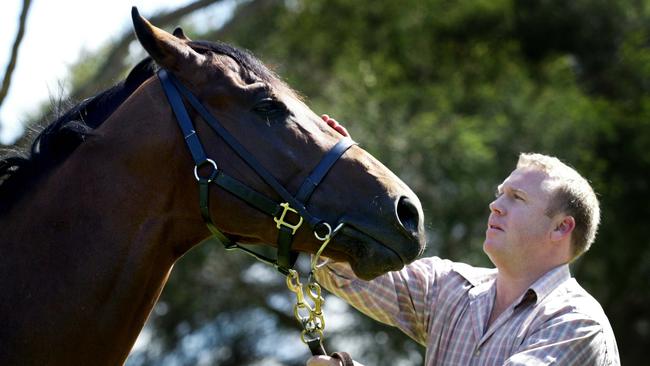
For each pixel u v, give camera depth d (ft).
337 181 19.29
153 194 19.08
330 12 95.45
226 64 19.56
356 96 78.79
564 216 21.13
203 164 19.01
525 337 20.13
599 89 102.63
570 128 81.46
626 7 101.86
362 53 92.73
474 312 21.11
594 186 83.92
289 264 19.71
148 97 19.43
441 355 21.29
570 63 100.58
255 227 19.34
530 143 79.05
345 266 21.85
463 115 83.41
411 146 73.00
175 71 19.27
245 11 54.49
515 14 101.45
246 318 88.69
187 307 82.17
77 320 18.40
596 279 93.09
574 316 19.80
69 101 20.94
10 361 18.01
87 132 19.19
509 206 21.33
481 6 97.76
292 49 89.86
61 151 19.33
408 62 95.20
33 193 19.12
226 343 88.33
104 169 18.99
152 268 19.17
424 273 22.21
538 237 21.02
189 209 19.38
